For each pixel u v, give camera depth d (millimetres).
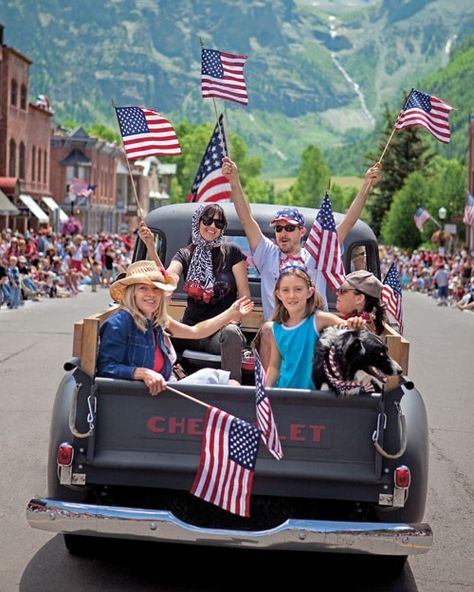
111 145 107062
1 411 12039
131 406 5977
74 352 6004
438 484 9203
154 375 5938
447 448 10828
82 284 45719
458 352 21500
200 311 8047
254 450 5809
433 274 54406
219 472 5832
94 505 5773
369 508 6320
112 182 111750
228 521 6574
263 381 5820
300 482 5930
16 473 8969
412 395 6371
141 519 5703
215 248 8000
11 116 63875
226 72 9891
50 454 6145
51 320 26094
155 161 148375
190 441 5949
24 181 68375
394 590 6414
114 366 6082
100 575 6465
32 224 69812
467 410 13383
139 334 6340
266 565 6832
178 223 9484
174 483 5988
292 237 8109
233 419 5852
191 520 6598
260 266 8211
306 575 6660
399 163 124562
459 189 98812
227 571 6684
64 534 6781
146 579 6438
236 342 7367
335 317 6449
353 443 5906
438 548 7301
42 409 12234
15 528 7387
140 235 8695
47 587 6184
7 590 6105
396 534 5656
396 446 5898
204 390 5918
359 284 6992
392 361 5859
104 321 6449
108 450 5992
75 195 72812
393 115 126938
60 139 98250
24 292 34094
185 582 6422
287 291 6422
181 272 8211
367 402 5859
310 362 6391
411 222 101250
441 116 9641
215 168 10977
